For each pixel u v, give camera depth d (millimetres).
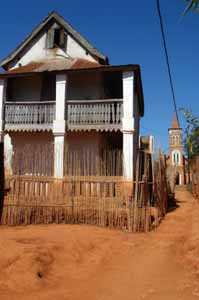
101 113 18031
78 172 13461
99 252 8891
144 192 12070
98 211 12125
